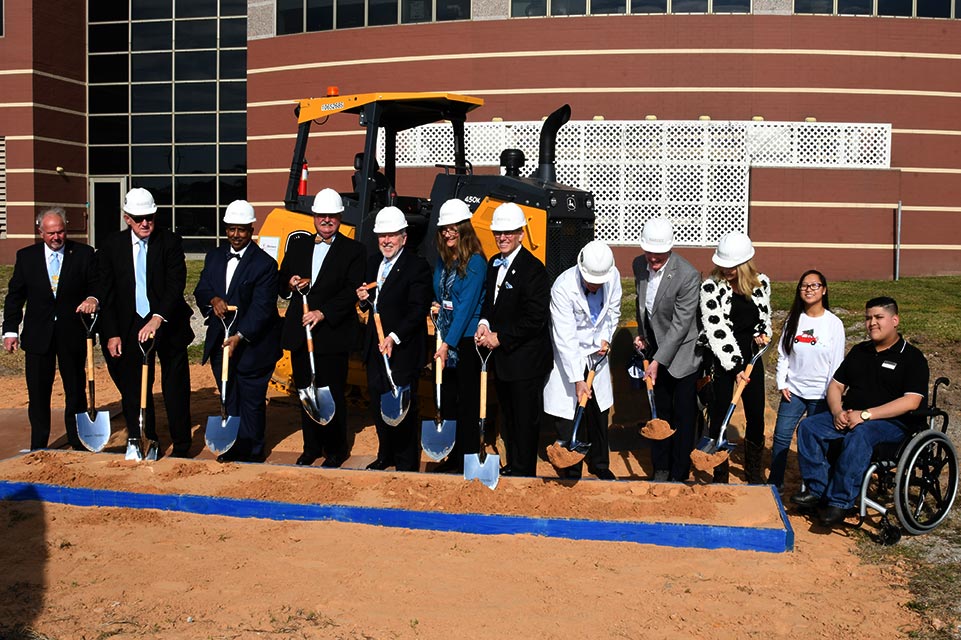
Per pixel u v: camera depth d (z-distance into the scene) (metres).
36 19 24.44
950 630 4.59
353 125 21.81
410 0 21.36
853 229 19.11
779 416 6.89
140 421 7.29
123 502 6.39
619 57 20.14
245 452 7.53
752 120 19.78
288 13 22.70
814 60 19.84
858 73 19.91
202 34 25.53
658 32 20.00
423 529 5.96
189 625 4.52
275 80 22.92
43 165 24.88
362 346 7.89
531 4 20.58
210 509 6.26
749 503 6.20
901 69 19.98
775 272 19.09
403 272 6.97
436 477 6.71
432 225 8.42
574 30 20.30
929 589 5.12
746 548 5.67
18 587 4.96
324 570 5.23
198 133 25.73
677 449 6.64
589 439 6.86
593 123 19.41
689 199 19.27
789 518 6.42
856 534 6.10
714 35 19.88
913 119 20.08
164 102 25.88
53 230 7.52
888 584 5.20
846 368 6.40
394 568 5.27
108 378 11.55
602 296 6.47
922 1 20.05
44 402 7.74
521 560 5.42
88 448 7.45
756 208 19.03
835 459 6.36
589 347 6.55
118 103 26.09
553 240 7.64
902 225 20.06
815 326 6.72
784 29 19.80
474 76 20.86
